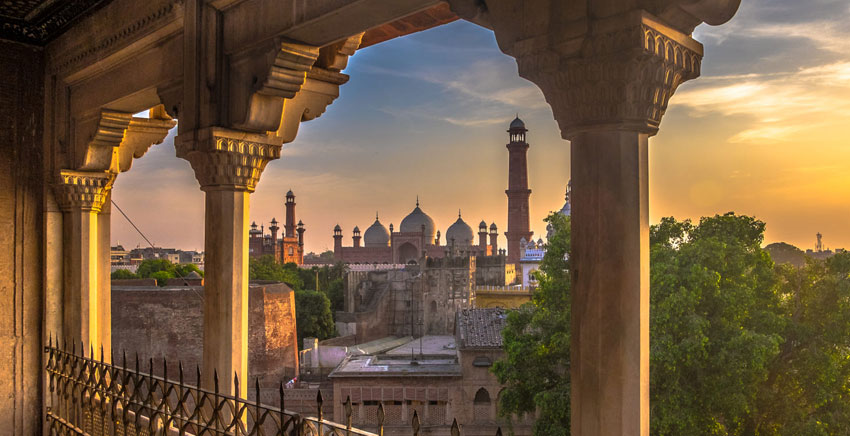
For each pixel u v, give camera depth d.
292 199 121.56
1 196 5.97
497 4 3.74
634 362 3.31
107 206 8.55
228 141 5.59
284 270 76.12
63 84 7.96
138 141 8.46
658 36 3.29
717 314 18.97
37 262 6.21
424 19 6.52
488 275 78.75
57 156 8.02
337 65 6.54
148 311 36.34
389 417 34.31
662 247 20.56
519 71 3.67
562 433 18.86
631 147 3.39
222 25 5.71
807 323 19.69
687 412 17.70
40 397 6.25
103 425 5.77
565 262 21.58
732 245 19.98
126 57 6.89
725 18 3.45
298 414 3.93
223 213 5.70
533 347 20.89
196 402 4.70
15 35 6.21
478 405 34.12
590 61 3.35
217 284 5.68
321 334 60.25
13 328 6.05
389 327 70.62
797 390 19.88
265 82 5.30
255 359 41.38
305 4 4.88
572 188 3.53
